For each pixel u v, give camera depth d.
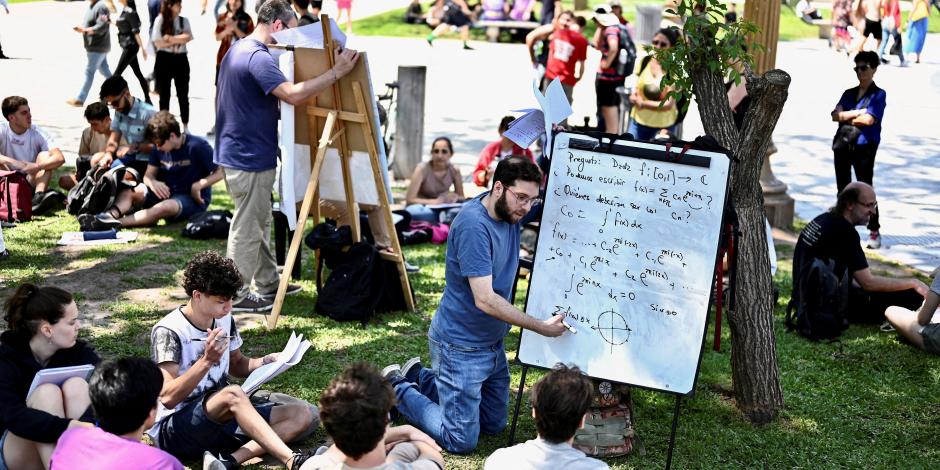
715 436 5.40
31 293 4.32
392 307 7.05
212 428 4.64
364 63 6.52
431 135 13.41
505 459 3.83
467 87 17.33
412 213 8.98
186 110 13.10
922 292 7.00
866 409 5.83
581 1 26.34
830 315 6.85
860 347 6.77
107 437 3.66
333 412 3.52
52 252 8.09
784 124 14.97
